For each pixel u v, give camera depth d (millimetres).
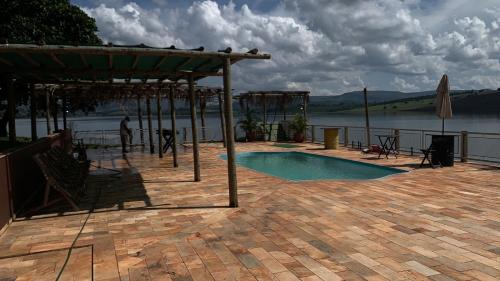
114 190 8641
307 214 6359
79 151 13164
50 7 14109
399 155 13977
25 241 5227
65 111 16391
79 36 14938
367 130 15617
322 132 19703
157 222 6059
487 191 7863
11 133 8430
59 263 4449
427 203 6949
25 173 7309
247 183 9266
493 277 3922
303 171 12656
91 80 11281
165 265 4359
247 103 21500
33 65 7742
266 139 21453
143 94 15852
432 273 4031
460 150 11977
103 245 5031
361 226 5648
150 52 6348
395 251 4652
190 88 9320
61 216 6488
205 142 20922
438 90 11914
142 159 14148
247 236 5305
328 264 4305
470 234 5223
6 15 13023
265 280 3936
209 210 6738
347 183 9039
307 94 21641
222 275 4070
